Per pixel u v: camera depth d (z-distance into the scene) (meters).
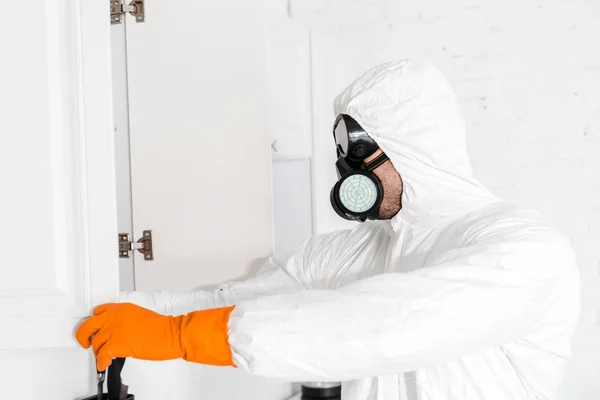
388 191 1.40
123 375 1.41
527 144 2.64
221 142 1.96
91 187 1.10
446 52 2.73
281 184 2.49
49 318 1.10
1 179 1.11
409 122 1.34
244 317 1.03
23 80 1.10
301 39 2.38
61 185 1.10
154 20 2.00
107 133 1.10
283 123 2.24
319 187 2.47
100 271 1.10
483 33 2.68
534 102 2.63
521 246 1.13
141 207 2.03
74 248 1.10
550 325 1.24
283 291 1.60
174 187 2.00
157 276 2.02
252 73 1.94
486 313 1.07
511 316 1.09
